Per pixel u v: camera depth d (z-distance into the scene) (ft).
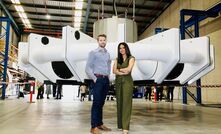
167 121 13.33
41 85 37.40
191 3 41.11
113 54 12.25
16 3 51.26
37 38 13.84
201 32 38.32
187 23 34.09
